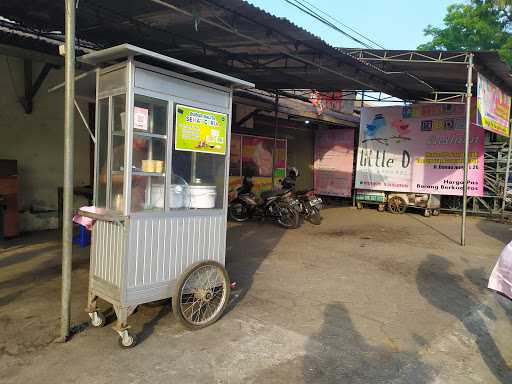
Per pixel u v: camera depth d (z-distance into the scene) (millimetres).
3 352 3152
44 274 5078
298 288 4910
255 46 6871
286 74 8500
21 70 7242
